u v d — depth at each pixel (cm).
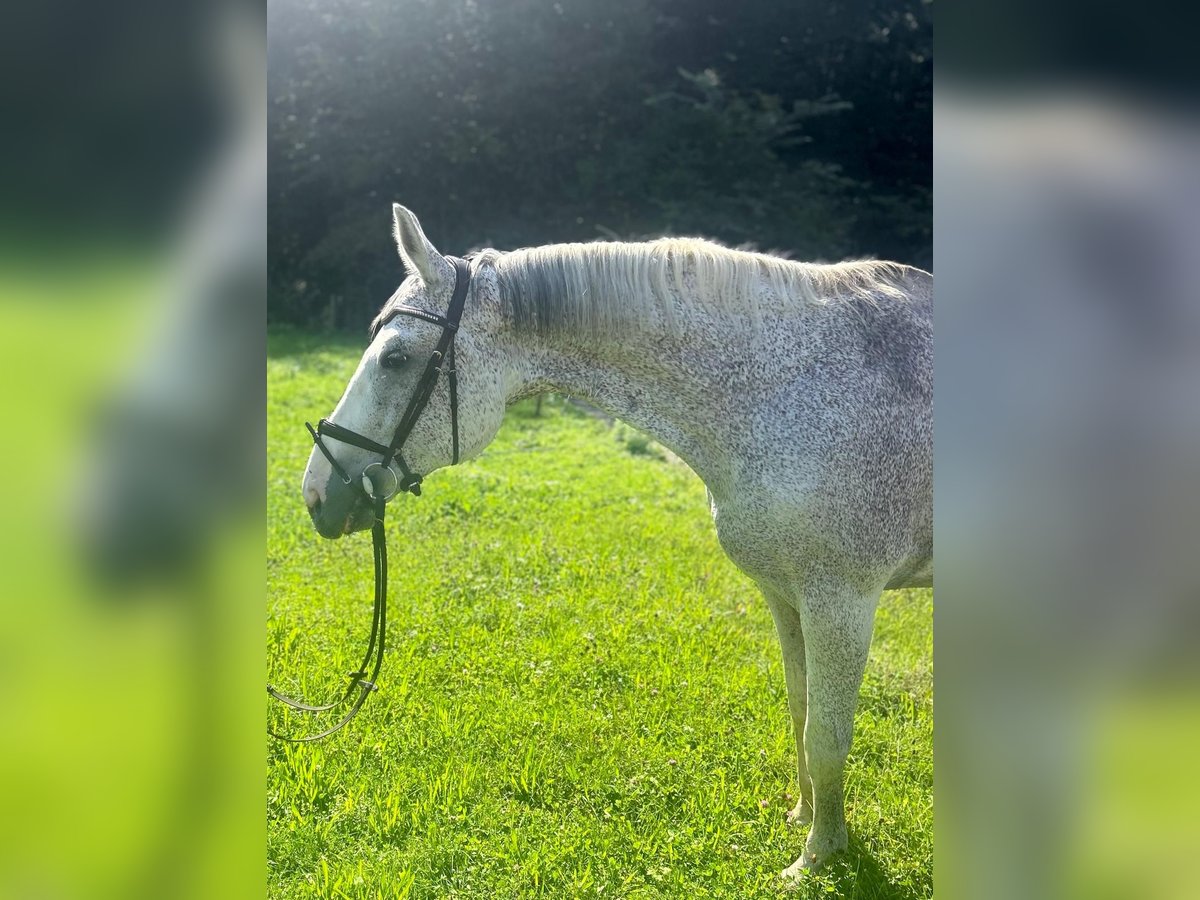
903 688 430
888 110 1884
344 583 519
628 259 269
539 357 273
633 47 1817
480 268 268
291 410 972
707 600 513
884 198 1789
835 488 261
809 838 298
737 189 1714
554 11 1820
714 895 286
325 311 1862
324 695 393
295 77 1891
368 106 1844
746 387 267
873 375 266
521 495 705
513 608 482
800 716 314
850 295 276
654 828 321
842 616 270
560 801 335
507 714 382
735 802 335
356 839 312
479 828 318
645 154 1756
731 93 1805
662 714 387
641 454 875
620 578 532
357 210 1894
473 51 1830
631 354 270
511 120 1848
